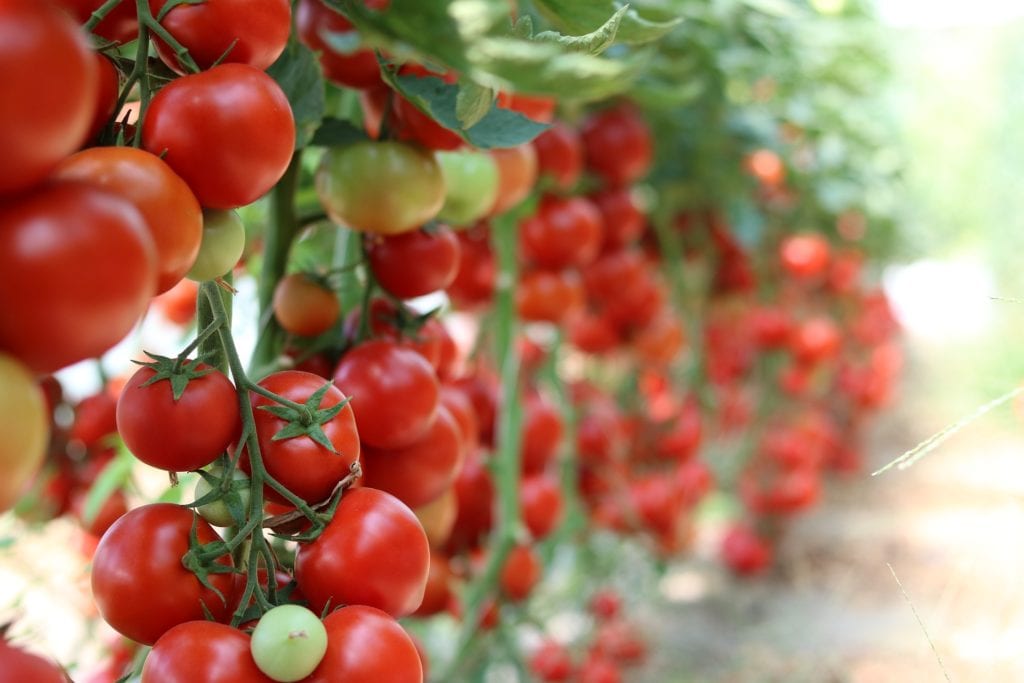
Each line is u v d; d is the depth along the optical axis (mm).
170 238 685
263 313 977
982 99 5438
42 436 601
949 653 1033
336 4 789
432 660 1695
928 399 5484
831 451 4367
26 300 598
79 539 1321
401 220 916
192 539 755
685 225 2514
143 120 731
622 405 2424
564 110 1745
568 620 2846
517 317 1704
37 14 586
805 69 2998
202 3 746
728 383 3221
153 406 751
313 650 722
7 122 582
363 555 771
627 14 800
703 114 2199
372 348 902
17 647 667
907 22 3539
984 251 5195
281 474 774
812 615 3463
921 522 3662
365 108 957
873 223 3918
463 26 706
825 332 3180
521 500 1594
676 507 2330
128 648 1171
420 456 918
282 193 966
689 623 3514
